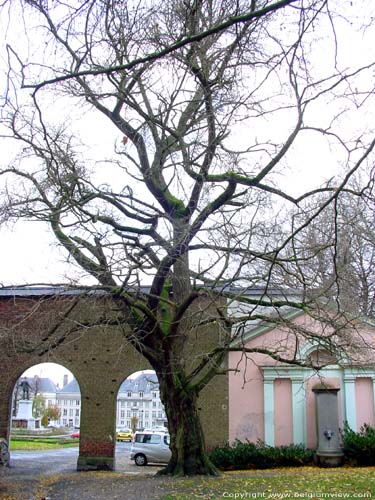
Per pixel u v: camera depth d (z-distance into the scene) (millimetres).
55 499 14297
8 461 24359
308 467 21453
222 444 23578
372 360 20969
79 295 15789
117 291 15227
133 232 16672
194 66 12914
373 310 25562
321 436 21969
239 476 17500
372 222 23062
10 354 24594
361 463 21453
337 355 17875
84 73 7453
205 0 9453
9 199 17391
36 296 23984
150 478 17312
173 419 18094
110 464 23797
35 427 55094
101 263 15312
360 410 23156
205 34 6719
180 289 17578
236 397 24062
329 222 17094
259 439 23062
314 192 13930
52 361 24703
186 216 15547
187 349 22328
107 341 24922
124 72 12633
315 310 16359
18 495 15164
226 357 24469
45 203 15297
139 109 14492
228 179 14984
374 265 25281
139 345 17188
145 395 113125
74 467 24641
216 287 16281
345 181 8180
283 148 14172
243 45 11211
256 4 9289
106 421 24250
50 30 8734
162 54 6988
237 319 15984
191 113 15539
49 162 14672
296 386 23766
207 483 15688
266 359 24188
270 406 23766
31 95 11359
